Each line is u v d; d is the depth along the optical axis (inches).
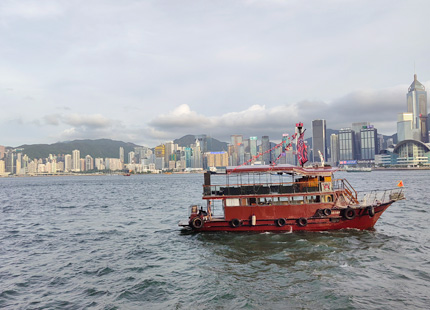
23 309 708.7
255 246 1123.9
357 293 735.1
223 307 690.8
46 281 876.0
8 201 3324.3
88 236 1433.3
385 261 952.3
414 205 2112.5
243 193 1304.1
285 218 1270.9
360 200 1445.6
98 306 713.6
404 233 1291.8
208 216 1347.2
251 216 1280.8
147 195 3737.7
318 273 864.9
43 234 1505.9
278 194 1282.0
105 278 888.9
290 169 1283.2
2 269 983.6
